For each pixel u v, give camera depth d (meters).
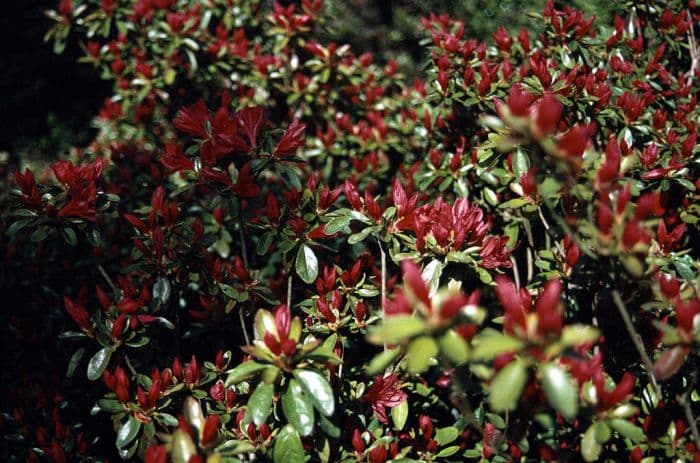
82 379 1.00
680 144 0.93
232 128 0.83
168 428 0.84
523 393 0.76
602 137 0.97
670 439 0.83
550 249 0.93
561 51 0.99
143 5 1.24
